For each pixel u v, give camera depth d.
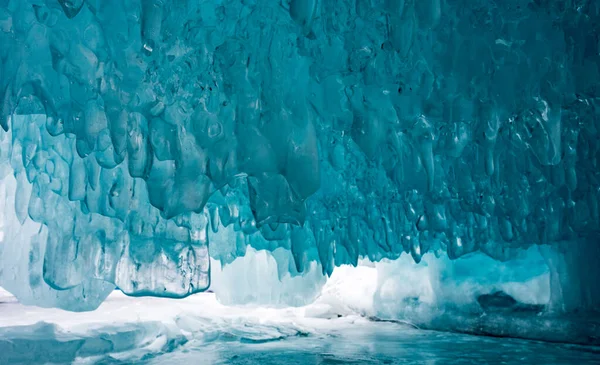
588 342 5.25
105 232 4.15
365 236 6.21
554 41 3.73
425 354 4.66
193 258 4.32
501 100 3.81
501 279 6.21
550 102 3.86
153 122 3.56
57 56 3.36
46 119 3.65
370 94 3.82
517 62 3.73
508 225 5.02
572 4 3.58
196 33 3.49
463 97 3.83
